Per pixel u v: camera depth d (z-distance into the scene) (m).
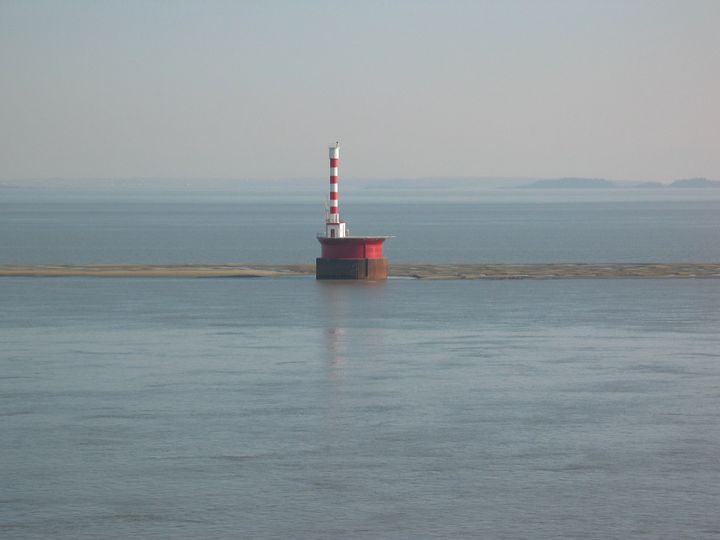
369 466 54.50
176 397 71.44
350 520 46.28
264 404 69.31
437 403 69.62
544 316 116.31
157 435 60.88
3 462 55.16
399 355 89.12
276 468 54.09
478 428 62.78
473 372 81.12
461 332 103.25
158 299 133.12
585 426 63.41
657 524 45.97
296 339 98.31
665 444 59.28
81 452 57.16
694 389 74.62
